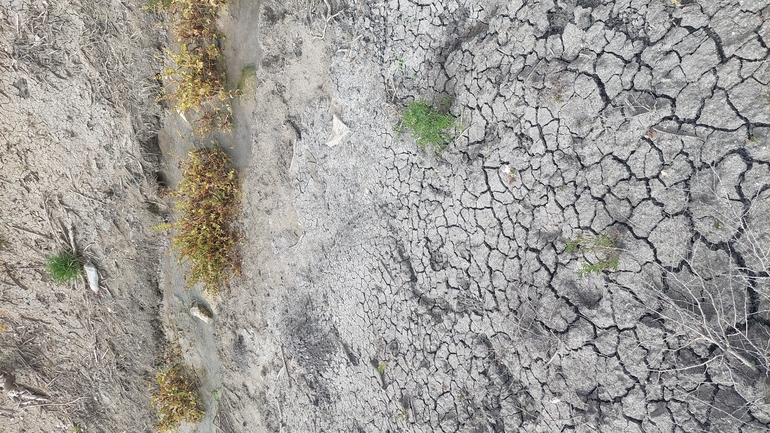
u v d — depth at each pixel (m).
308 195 1.77
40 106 1.99
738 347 1.04
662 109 1.11
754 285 1.03
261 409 2.00
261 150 1.86
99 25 1.90
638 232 1.15
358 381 1.67
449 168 1.44
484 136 1.39
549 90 1.26
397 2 1.50
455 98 1.43
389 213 1.57
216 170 1.89
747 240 1.03
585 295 1.23
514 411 1.35
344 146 1.65
